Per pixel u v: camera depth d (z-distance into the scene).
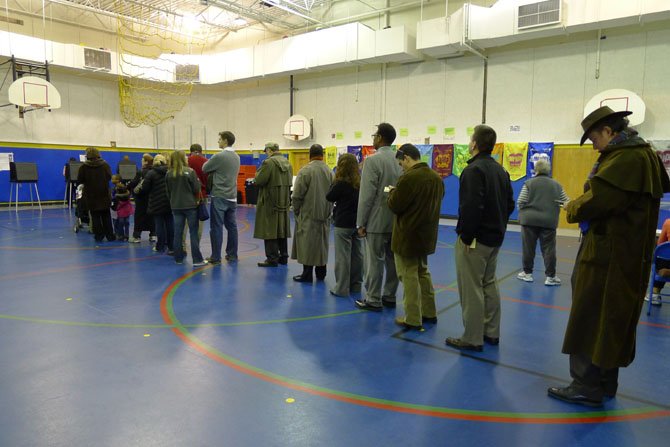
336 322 4.03
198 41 17.12
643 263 2.41
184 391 2.74
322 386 2.83
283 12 14.25
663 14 8.71
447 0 11.60
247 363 3.15
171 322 3.95
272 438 2.27
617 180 2.32
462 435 2.32
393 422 2.44
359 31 12.53
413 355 3.34
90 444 2.20
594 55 10.22
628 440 2.30
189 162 6.62
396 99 13.34
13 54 12.31
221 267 6.11
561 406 2.63
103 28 14.89
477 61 11.82
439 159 12.49
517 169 11.26
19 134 13.57
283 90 15.98
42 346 3.38
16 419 2.40
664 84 9.46
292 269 6.06
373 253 4.29
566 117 10.66
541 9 9.61
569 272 6.26
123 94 15.45
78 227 8.95
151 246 7.58
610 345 2.42
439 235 9.55
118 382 2.84
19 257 6.58
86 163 7.64
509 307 4.62
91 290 4.91
